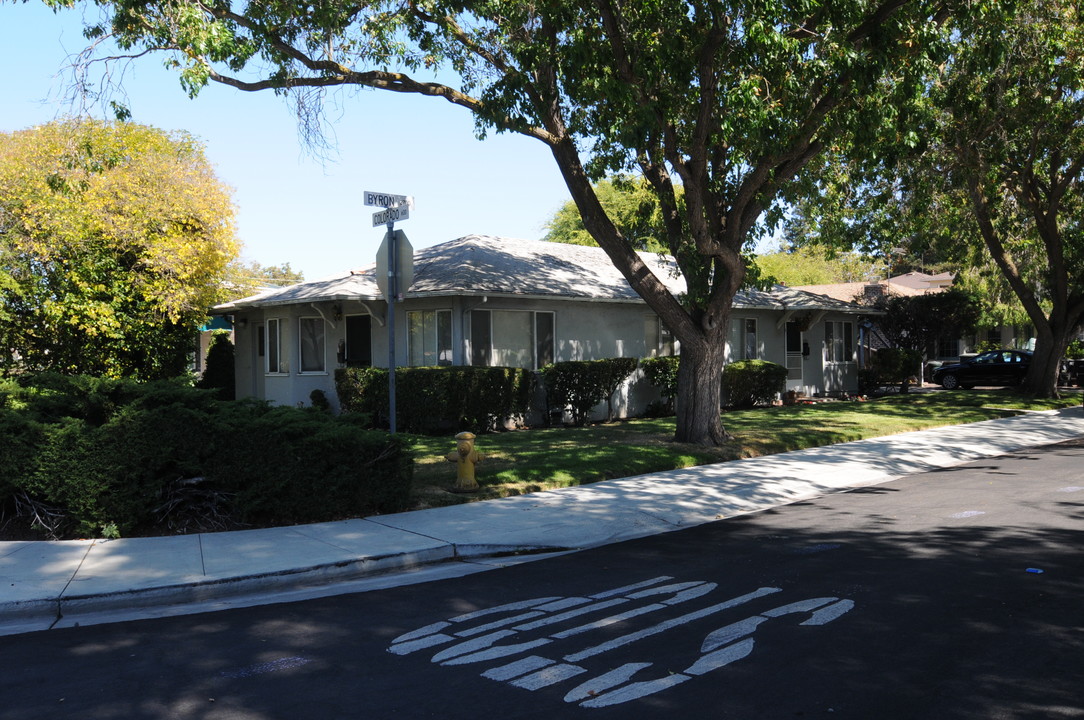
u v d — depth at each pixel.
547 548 8.70
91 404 9.56
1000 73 16.44
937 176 19.36
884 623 5.80
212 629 6.15
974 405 24.09
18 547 8.27
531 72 12.67
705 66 12.09
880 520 9.52
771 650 5.33
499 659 5.34
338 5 12.12
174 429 9.00
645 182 18.47
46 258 17.89
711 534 9.20
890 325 35.16
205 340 31.27
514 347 19.73
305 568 7.50
